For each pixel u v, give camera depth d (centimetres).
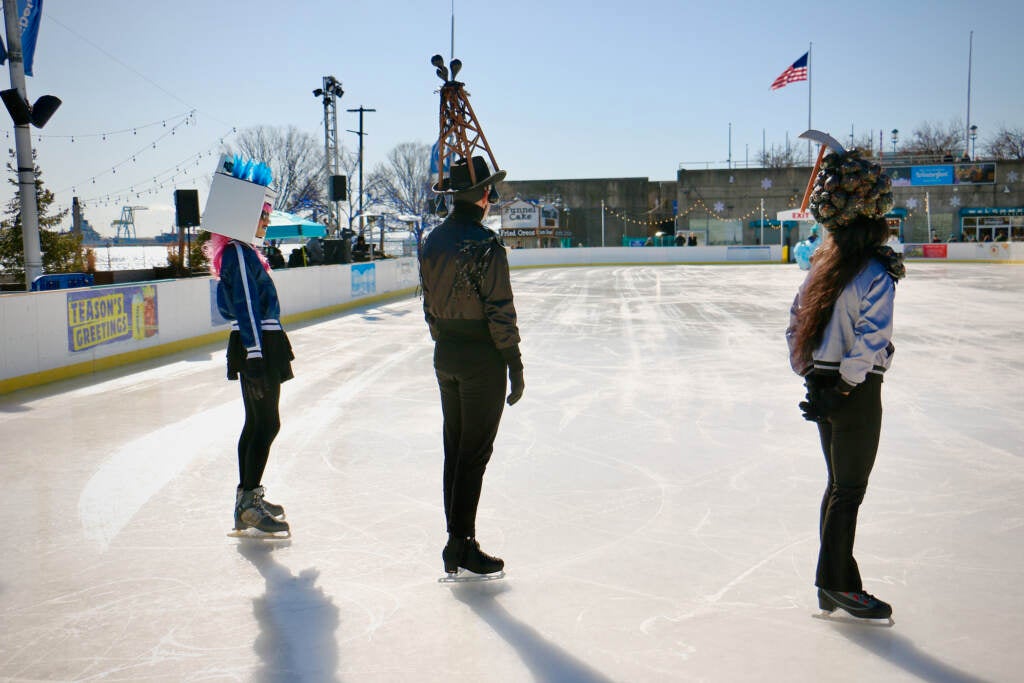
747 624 253
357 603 271
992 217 3859
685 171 4034
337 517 362
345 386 705
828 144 240
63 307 757
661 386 691
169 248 1670
